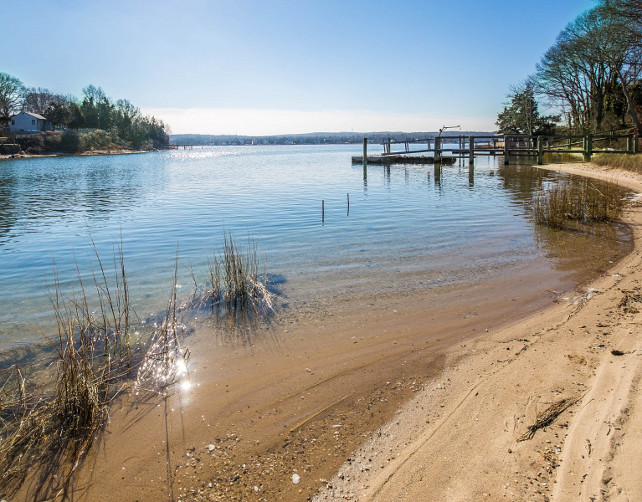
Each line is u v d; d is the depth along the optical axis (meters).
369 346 5.25
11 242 11.47
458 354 4.99
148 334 5.65
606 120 37.84
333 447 3.53
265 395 4.30
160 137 149.62
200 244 10.68
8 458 3.50
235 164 52.66
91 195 22.05
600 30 31.88
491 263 8.46
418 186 22.62
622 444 2.94
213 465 3.39
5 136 73.25
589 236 10.52
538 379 4.16
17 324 6.05
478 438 3.41
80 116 93.19
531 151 34.97
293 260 8.94
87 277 8.16
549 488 2.75
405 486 2.99
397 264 8.51
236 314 6.25
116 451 3.57
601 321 5.40
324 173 33.75
